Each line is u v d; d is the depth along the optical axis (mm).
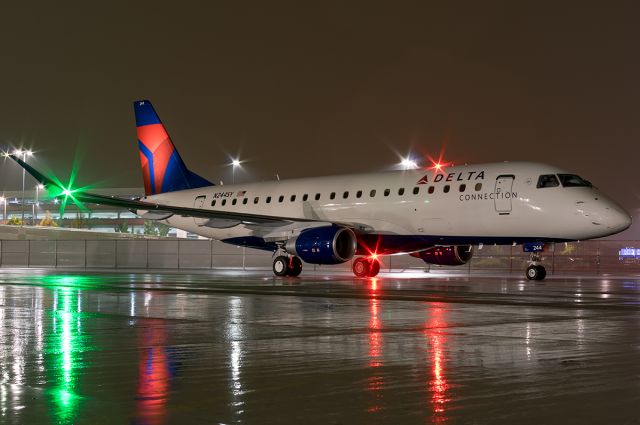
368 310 17641
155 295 22859
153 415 6867
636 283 31125
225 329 13734
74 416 6809
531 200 30391
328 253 33312
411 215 33375
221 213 35812
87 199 34969
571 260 62469
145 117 44281
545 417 6715
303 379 8625
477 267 59750
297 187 38000
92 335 12844
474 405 7219
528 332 13125
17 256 80062
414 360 9984
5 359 10164
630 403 7277
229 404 7332
